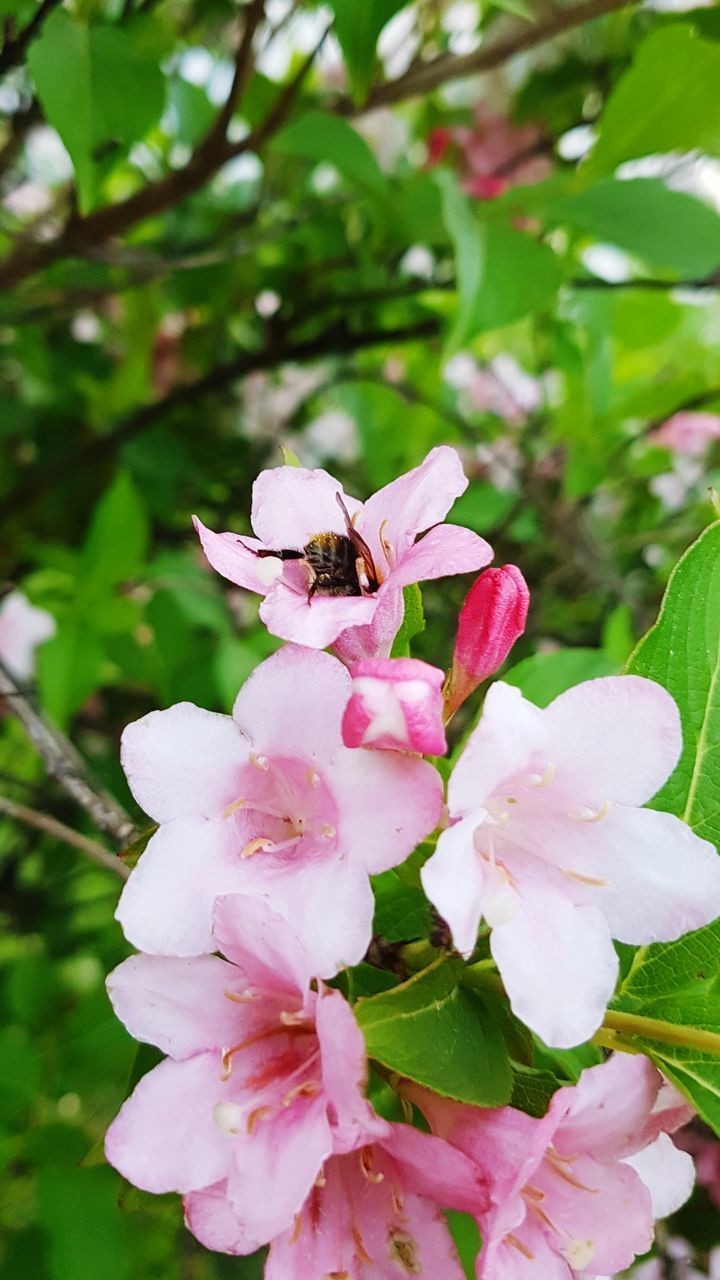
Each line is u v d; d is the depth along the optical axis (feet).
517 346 1.09
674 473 1.10
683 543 1.07
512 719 0.34
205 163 0.61
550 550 1.01
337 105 0.74
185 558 0.80
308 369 1.09
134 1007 0.35
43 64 0.47
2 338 0.96
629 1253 0.35
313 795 0.38
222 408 1.08
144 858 0.35
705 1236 0.69
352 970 0.39
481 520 0.95
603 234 0.61
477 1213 0.33
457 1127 0.35
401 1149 0.33
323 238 0.91
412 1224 0.35
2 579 0.95
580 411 0.92
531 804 0.38
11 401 0.96
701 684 0.42
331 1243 0.34
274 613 0.37
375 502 0.43
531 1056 0.37
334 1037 0.30
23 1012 0.68
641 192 0.62
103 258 0.69
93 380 1.02
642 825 0.36
